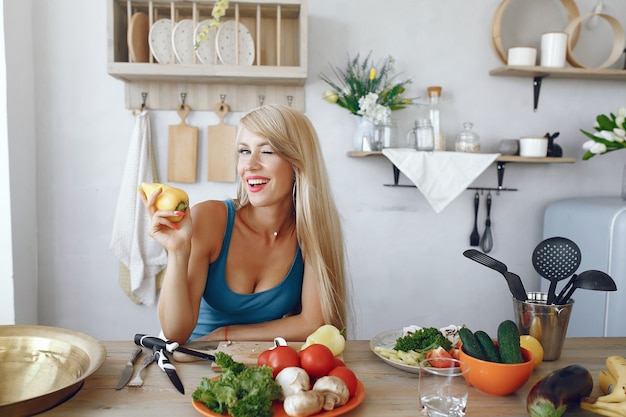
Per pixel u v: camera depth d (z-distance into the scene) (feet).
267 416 2.66
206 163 8.02
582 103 8.64
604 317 7.16
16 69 7.16
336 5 7.96
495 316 8.78
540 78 8.34
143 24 7.19
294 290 4.69
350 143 8.16
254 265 4.59
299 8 7.31
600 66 8.21
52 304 8.01
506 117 8.48
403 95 8.21
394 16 8.08
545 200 8.77
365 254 8.41
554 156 8.12
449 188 7.67
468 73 8.30
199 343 3.92
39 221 7.86
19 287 7.40
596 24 8.49
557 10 8.40
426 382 2.72
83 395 3.01
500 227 8.71
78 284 8.02
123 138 7.84
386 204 8.37
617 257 7.04
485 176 8.55
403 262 8.50
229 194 8.09
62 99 7.72
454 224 8.56
